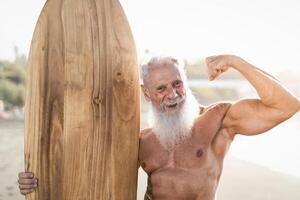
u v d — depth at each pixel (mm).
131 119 2363
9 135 10477
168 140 2328
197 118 2375
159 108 2303
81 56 2256
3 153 8484
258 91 2105
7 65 16469
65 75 2256
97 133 2299
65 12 2260
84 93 2268
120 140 2348
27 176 2295
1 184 6395
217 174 2346
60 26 2256
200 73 18781
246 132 2244
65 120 2262
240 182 6402
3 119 13148
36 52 2277
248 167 7320
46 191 2299
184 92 2287
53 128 2271
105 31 2289
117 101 2320
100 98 2289
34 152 2299
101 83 2285
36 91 2285
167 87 2262
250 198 5625
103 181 2330
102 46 2281
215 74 2172
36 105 2287
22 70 16359
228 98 18406
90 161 2301
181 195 2326
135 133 2387
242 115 2242
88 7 2273
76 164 2285
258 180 6527
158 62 2283
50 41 2262
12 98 14758
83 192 2307
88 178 2307
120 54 2312
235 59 2129
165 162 2379
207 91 18656
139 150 2457
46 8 2275
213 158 2322
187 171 2326
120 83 2318
